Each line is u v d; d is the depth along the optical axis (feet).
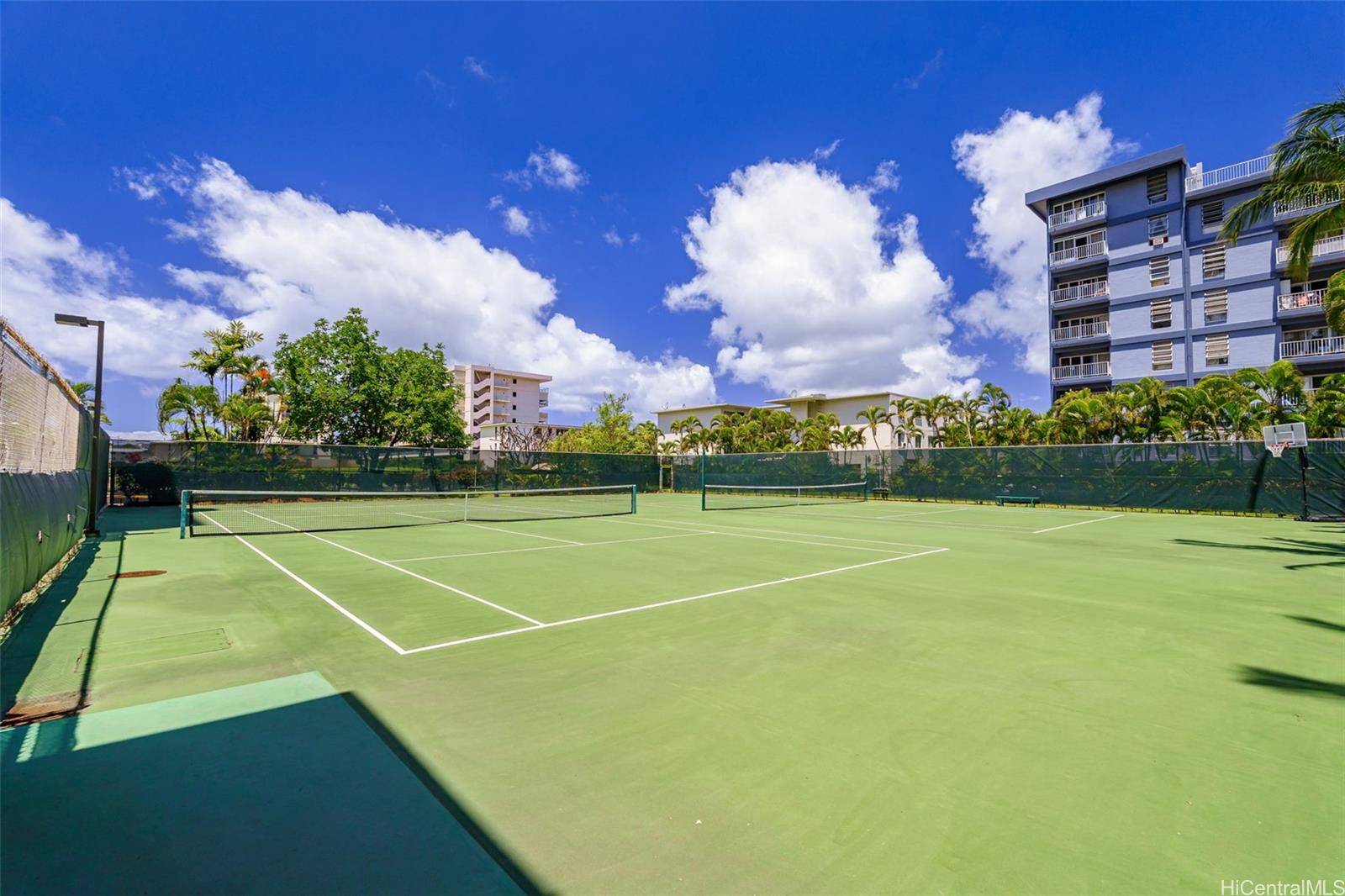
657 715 12.69
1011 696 13.83
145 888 7.40
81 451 39.73
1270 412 80.94
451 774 10.24
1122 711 12.99
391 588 25.84
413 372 99.55
